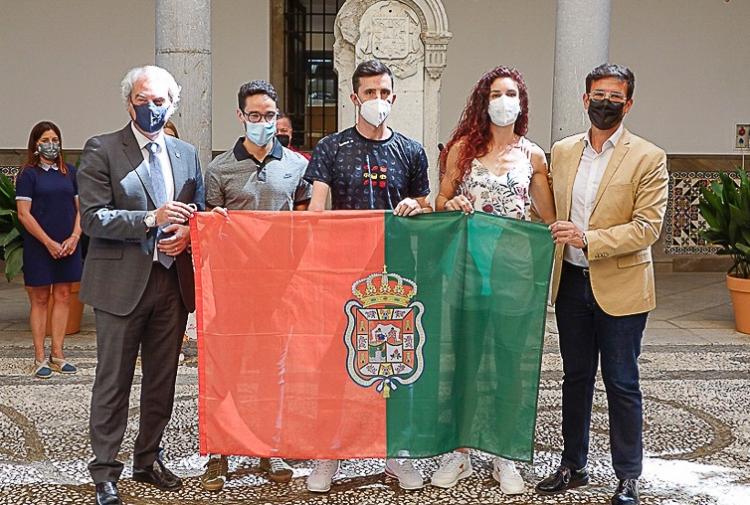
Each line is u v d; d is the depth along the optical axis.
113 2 12.09
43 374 7.17
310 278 4.74
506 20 12.27
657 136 12.45
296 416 4.76
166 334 4.80
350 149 4.85
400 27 8.27
